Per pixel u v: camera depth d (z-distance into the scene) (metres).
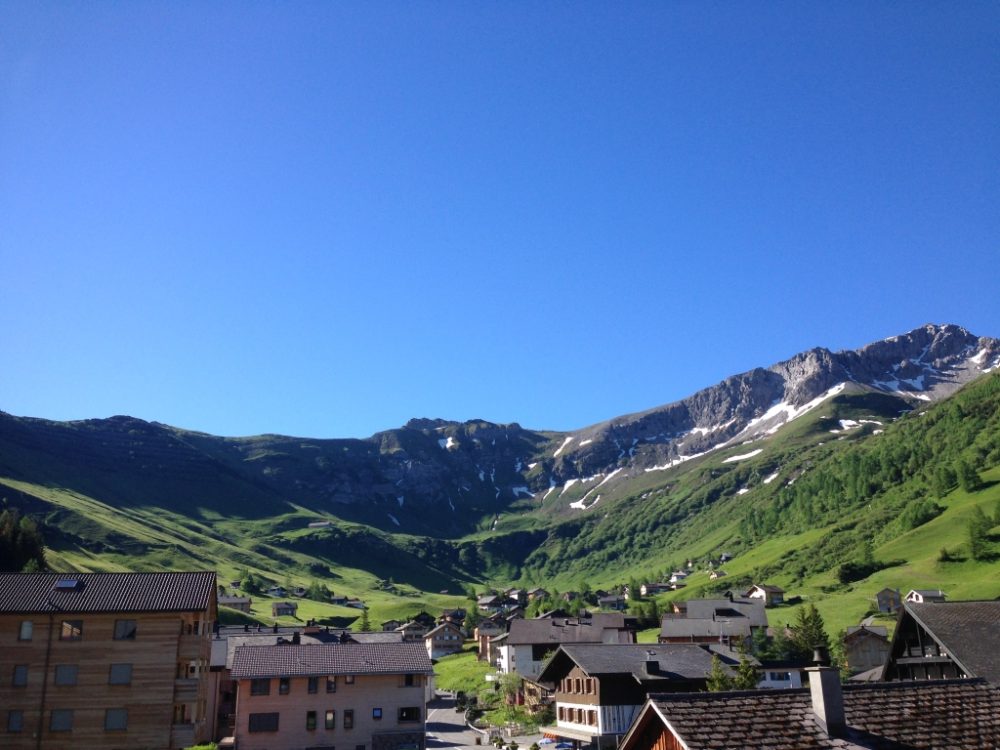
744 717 24.95
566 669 93.25
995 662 40.25
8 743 67.12
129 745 67.75
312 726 84.00
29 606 69.75
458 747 91.50
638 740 26.80
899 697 27.05
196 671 72.69
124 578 75.06
